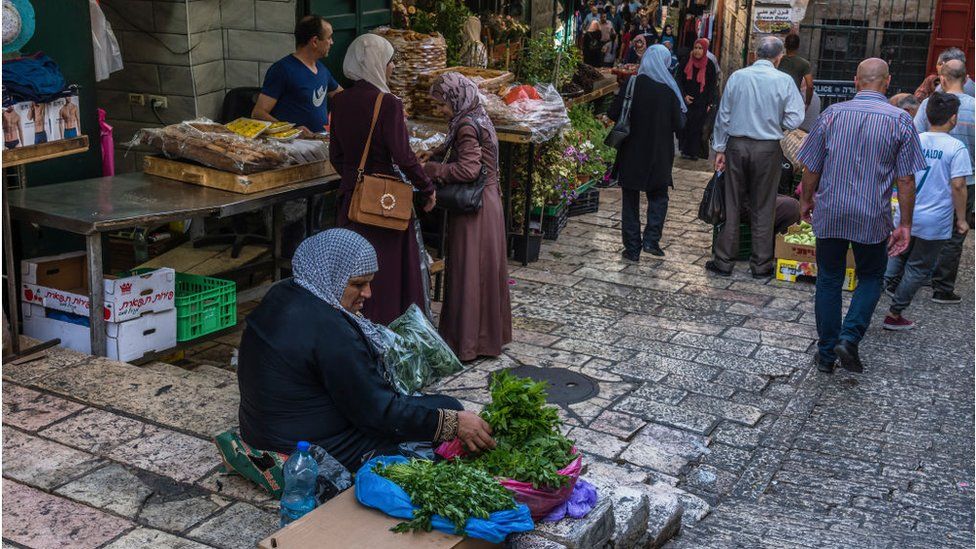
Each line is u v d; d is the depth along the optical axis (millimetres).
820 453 5406
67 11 6113
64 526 3723
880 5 14820
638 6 17438
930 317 7762
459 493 3301
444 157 6230
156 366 5555
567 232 9664
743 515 4551
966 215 7586
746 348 6895
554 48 10852
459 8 9719
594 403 5828
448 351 5727
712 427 5621
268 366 3656
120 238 7426
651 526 4062
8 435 4426
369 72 5641
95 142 6461
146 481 4078
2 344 5160
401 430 3598
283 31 7805
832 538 4176
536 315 7363
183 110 7711
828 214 6266
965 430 5770
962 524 4562
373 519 3312
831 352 6535
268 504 3926
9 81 5090
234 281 6281
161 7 7465
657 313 7535
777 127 8102
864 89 6359
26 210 5375
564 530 3506
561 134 8875
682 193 11414
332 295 3658
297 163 6117
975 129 8125
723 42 15867
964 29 14258
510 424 3686
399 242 5828
